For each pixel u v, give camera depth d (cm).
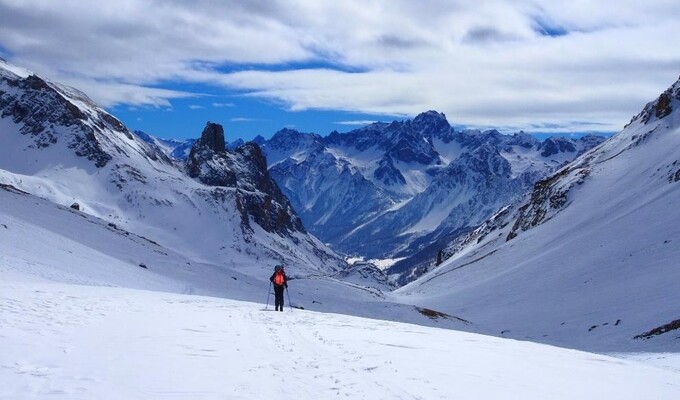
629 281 7744
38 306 2398
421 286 16088
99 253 6525
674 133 14938
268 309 3425
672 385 1948
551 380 1814
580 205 13938
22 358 1523
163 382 1420
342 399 1390
